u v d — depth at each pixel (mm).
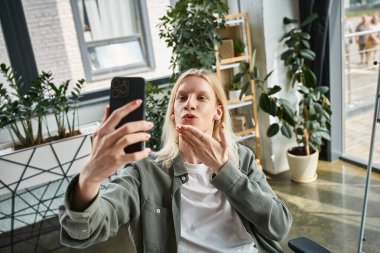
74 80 3188
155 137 2762
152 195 1074
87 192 706
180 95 1117
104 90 3240
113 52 3326
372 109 4230
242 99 3084
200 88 1107
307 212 2596
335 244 2197
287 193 2912
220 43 2824
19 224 2754
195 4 2740
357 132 3867
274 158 3242
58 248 2455
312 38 3006
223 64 3016
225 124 1208
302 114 3029
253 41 3080
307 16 2957
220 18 2787
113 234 924
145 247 1021
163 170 1115
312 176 3049
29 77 2986
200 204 1092
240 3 3135
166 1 3375
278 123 3031
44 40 3014
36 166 2256
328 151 3383
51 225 2736
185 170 1106
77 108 3102
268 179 3213
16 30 2881
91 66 3254
